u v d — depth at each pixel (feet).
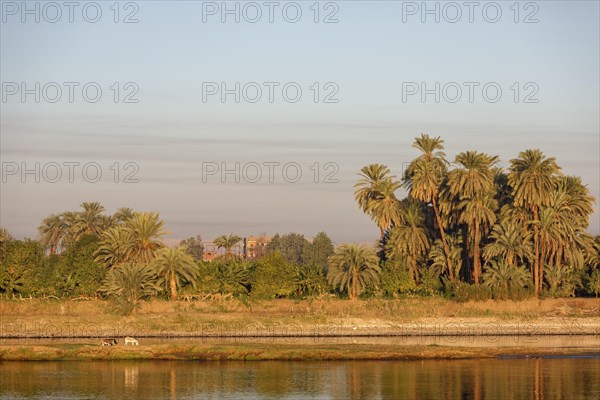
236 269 412.36
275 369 246.88
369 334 360.69
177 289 399.44
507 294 414.62
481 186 437.58
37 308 376.89
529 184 434.71
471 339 347.77
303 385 221.25
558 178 452.76
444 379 231.30
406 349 286.05
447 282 428.97
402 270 425.28
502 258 427.33
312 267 426.51
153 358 264.31
